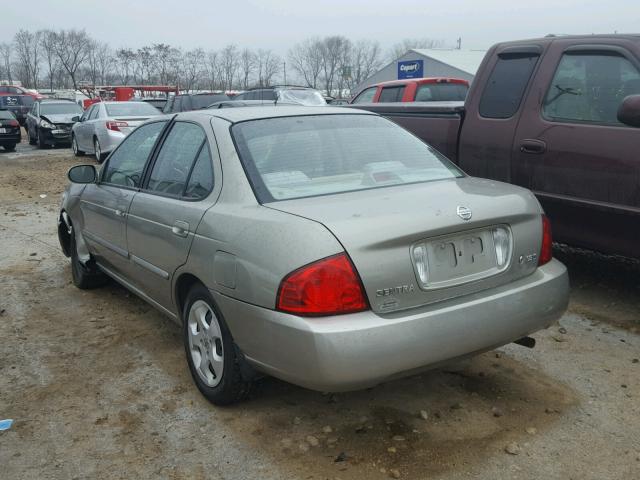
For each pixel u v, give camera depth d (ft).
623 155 14.58
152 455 10.39
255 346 10.02
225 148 11.66
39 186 42.11
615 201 14.89
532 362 13.30
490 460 9.99
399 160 12.39
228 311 10.48
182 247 11.76
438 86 36.96
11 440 10.91
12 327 16.08
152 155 14.21
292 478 9.68
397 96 37.47
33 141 79.10
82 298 18.22
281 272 9.45
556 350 13.87
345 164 11.81
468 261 10.31
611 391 12.05
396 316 9.48
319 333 9.05
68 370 13.55
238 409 11.66
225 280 10.45
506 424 10.98
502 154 17.31
